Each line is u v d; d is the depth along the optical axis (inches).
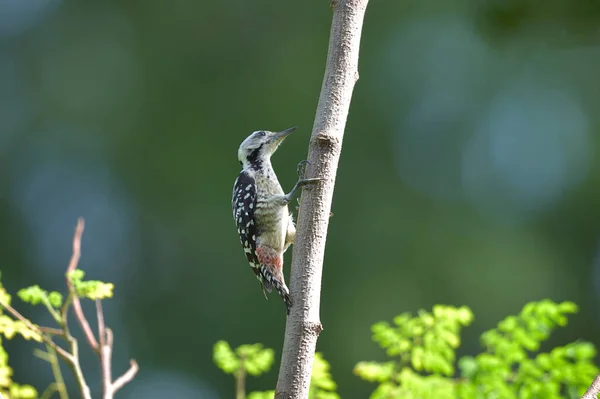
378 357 674.2
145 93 822.5
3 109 827.4
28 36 853.8
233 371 228.1
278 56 821.2
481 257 725.3
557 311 213.2
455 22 835.4
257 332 691.4
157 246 754.8
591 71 810.2
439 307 221.9
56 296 178.1
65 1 855.1
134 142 803.4
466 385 211.3
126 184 789.2
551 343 668.1
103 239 764.6
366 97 816.9
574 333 702.5
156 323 714.8
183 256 746.8
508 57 816.9
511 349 212.1
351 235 740.0
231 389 669.3
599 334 714.8
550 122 808.3
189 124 806.5
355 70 151.0
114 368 681.6
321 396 219.6
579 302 728.3
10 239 775.1
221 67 823.1
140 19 846.5
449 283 708.7
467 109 812.6
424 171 784.3
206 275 732.7
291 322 144.2
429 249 728.3
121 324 708.0
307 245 146.3
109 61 839.7
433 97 818.8
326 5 830.5
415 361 216.4
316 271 145.8
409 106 813.2
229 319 703.7
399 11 845.2
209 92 816.3
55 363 199.0
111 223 774.5
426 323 219.0
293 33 828.0
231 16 830.5
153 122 810.8
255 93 808.9
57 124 820.6
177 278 738.8
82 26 852.6
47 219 783.1
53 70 841.5
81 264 751.1
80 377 169.3
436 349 216.7
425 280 711.7
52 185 794.8
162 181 784.9
